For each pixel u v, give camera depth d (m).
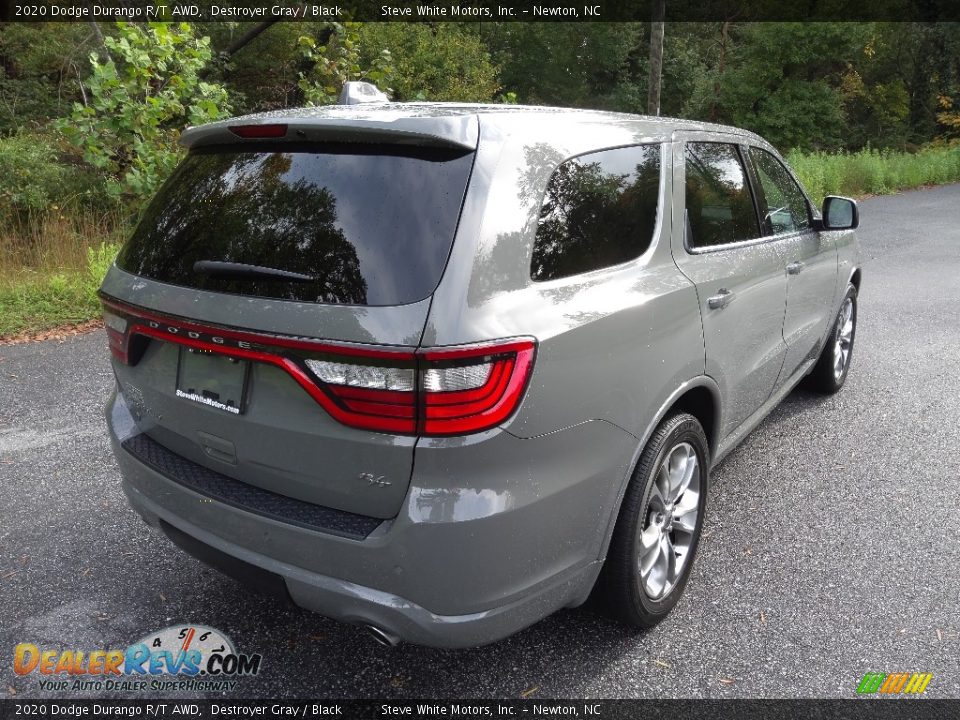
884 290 8.77
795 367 4.30
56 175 10.59
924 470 4.12
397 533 1.97
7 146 10.97
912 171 23.52
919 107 40.09
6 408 4.97
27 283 7.88
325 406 1.97
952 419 4.83
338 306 1.95
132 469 2.59
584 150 2.45
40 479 3.98
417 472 1.95
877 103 38.94
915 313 7.63
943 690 2.50
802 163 19.88
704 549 3.36
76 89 14.59
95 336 6.70
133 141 9.12
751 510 3.70
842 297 4.86
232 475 2.34
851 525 3.55
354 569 2.05
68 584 3.07
